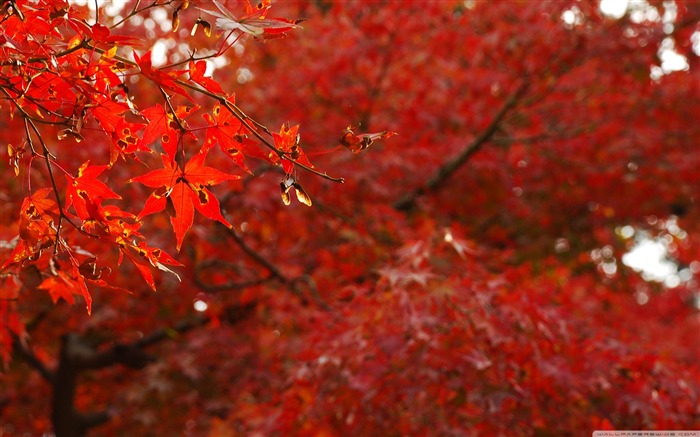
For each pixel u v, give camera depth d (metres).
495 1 6.66
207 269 6.17
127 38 1.71
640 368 4.09
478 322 3.84
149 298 5.96
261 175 5.54
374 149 6.48
